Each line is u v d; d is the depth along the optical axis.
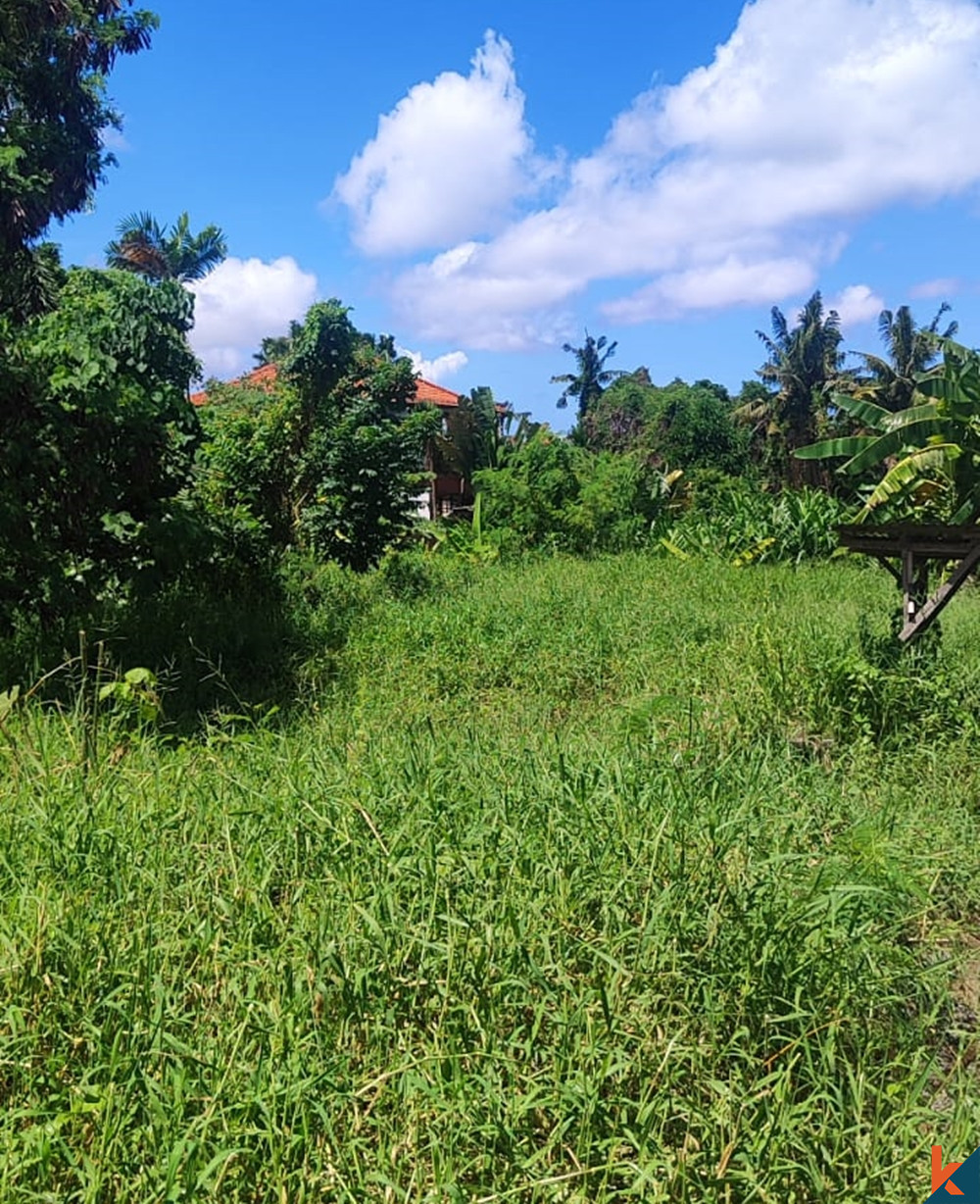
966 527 5.80
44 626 6.16
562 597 9.81
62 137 12.12
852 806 4.07
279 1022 2.25
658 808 3.38
